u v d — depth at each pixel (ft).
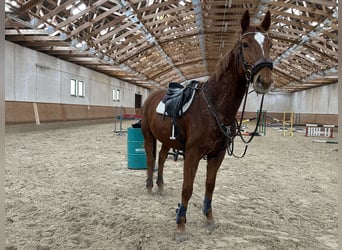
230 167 18.49
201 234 8.55
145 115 11.87
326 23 33.09
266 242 8.12
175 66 71.31
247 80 7.20
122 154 22.24
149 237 8.18
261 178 15.76
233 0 32.96
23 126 36.58
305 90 82.84
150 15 36.37
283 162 21.13
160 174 12.22
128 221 9.22
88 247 7.50
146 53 56.29
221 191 13.02
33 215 9.51
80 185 13.26
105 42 45.03
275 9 37.37
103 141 30.40
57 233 8.23
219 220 9.66
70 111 50.19
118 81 76.69
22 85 37.19
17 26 31.07
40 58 41.27
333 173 17.74
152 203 11.07
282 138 41.37
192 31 48.03
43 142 27.61
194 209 10.59
